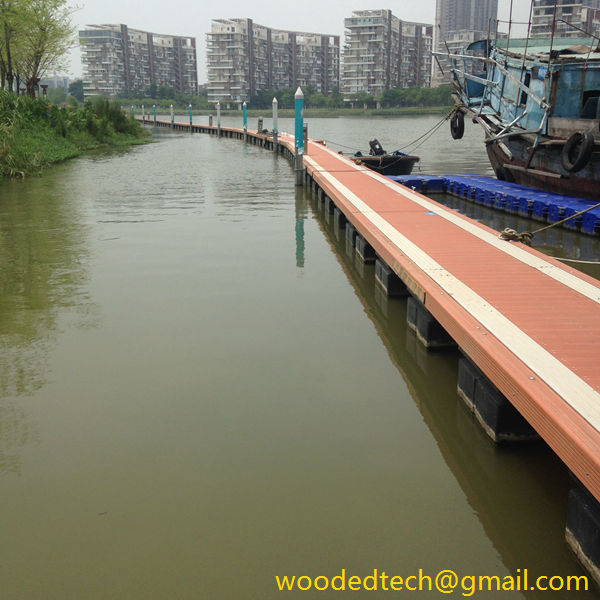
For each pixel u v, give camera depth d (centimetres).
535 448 397
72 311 649
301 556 295
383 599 269
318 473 362
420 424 424
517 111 1555
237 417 427
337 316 644
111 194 1581
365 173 1510
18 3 3125
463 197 1571
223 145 3734
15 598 269
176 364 514
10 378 486
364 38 13512
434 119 9894
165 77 17662
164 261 872
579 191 1316
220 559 292
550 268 599
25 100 2891
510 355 381
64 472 362
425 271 588
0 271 814
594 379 345
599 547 276
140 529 313
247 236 1059
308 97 13288
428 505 335
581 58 1338
